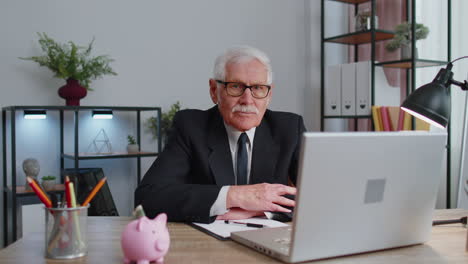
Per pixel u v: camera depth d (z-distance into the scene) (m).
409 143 0.90
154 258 0.84
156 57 3.28
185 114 1.62
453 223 1.25
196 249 0.95
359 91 3.21
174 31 3.34
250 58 1.47
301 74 3.85
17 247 0.98
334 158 0.80
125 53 3.17
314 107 3.87
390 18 3.39
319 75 3.88
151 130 3.28
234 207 1.29
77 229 0.90
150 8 3.25
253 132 1.58
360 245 0.89
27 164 2.64
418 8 3.25
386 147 0.86
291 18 3.81
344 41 3.61
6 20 2.80
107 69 2.87
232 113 1.48
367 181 0.85
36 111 2.80
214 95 1.60
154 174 1.46
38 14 2.89
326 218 0.83
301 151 0.78
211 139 1.54
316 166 0.79
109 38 3.11
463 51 2.98
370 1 3.55
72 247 0.89
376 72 3.17
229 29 3.55
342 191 0.83
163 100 3.30
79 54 2.90
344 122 3.96
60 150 2.99
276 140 1.60
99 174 2.85
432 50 3.15
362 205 0.86
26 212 2.56
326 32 3.85
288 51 3.79
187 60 3.39
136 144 3.03
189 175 1.57
